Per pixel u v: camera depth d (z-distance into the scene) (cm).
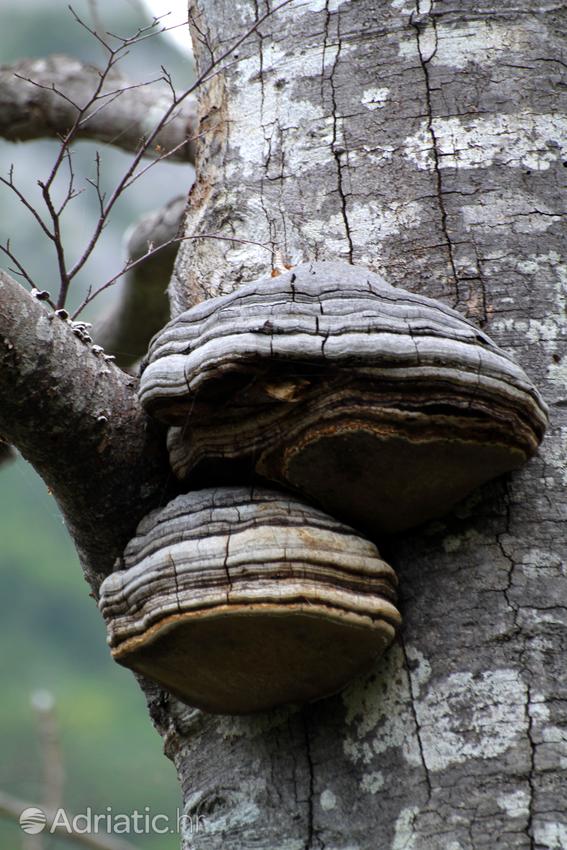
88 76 1105
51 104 1108
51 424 549
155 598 507
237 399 512
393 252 595
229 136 661
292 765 539
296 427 504
